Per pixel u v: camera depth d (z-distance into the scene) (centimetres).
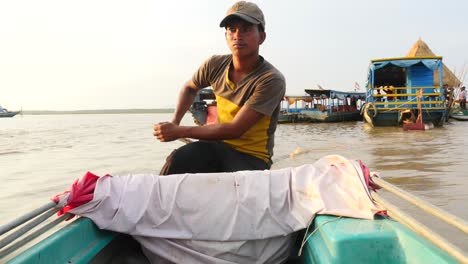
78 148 1042
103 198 163
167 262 173
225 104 254
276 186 170
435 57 1559
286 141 1131
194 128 226
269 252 167
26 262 121
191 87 286
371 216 145
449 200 395
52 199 155
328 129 1762
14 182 576
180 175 174
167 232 167
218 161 234
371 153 775
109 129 2181
